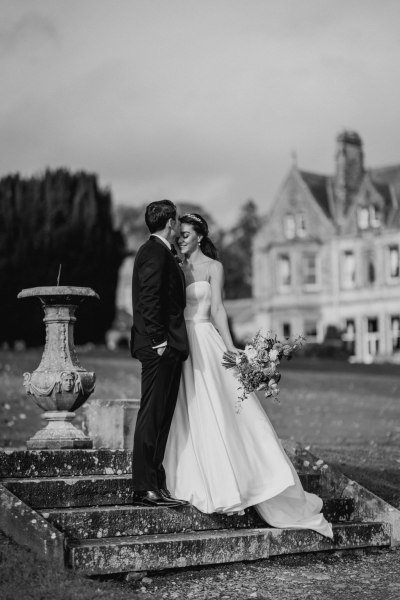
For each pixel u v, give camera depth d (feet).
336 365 110.52
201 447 24.12
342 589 21.61
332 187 183.11
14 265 129.70
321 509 26.09
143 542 21.75
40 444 26.30
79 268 134.10
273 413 59.98
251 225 328.29
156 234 24.27
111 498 23.84
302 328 176.65
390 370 106.22
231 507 23.63
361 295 170.60
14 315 129.29
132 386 69.05
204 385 24.50
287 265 179.32
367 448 43.45
